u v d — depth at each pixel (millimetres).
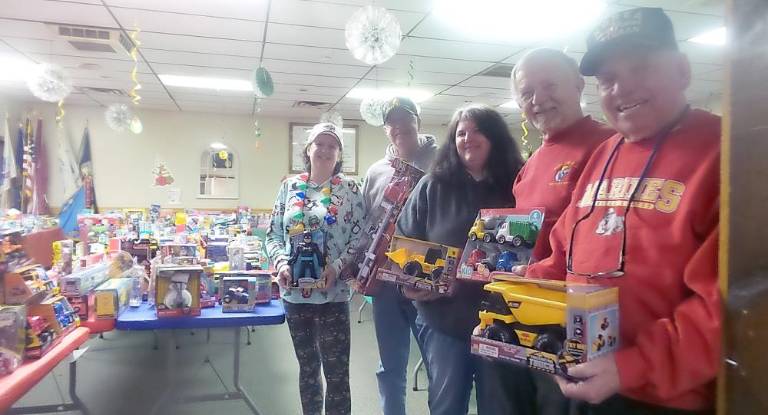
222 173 7965
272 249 2078
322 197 2049
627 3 3293
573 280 932
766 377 550
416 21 3658
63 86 4219
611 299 815
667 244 803
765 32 547
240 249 2756
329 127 2121
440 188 1570
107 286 1974
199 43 4188
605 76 902
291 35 3957
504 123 1551
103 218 3797
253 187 8094
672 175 835
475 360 1360
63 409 2584
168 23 3717
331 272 1947
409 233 1626
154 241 2846
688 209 786
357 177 8539
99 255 2375
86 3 3369
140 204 7621
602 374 745
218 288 2199
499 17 3582
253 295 2090
